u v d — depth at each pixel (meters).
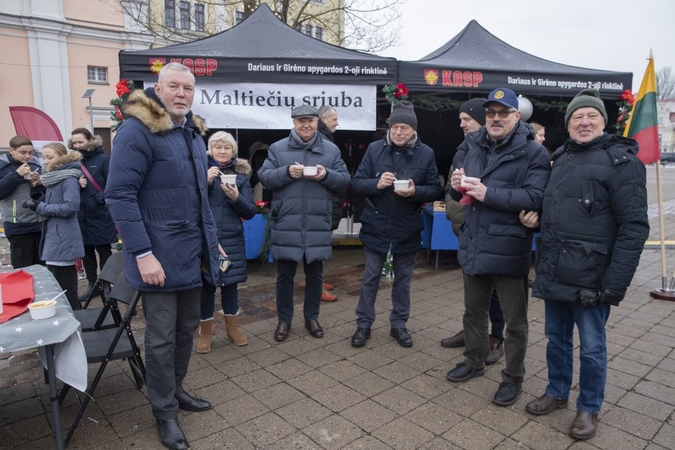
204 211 2.57
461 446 2.54
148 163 2.33
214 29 18.84
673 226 10.63
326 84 5.72
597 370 2.55
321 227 3.78
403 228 3.70
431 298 5.11
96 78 23.45
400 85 5.66
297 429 2.69
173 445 2.48
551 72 6.08
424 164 3.71
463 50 6.92
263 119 5.71
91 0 22.31
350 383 3.22
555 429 2.69
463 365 3.29
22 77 21.44
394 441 2.58
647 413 2.85
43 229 4.29
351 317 4.50
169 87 2.39
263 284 5.60
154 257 2.35
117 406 2.92
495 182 2.83
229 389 3.13
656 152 5.11
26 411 2.87
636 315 4.54
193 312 2.70
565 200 2.49
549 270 2.57
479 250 2.87
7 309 2.21
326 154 3.77
